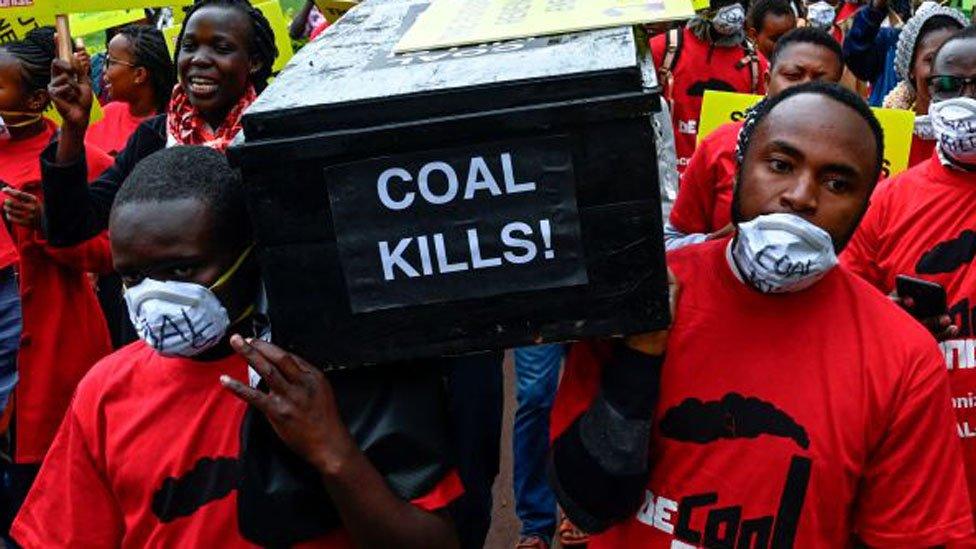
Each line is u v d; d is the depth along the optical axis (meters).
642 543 1.81
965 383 2.81
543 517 3.93
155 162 1.76
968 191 2.83
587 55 1.51
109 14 5.91
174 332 1.70
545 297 1.52
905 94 4.06
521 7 1.86
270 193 1.51
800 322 1.75
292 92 1.54
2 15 3.07
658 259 1.50
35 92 3.60
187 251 1.69
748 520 1.73
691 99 5.38
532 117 1.45
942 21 3.70
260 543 1.71
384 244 1.52
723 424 1.74
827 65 3.91
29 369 3.44
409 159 1.48
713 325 1.77
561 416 1.82
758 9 6.35
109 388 1.85
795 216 1.66
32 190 3.60
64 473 1.90
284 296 1.55
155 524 1.80
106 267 3.34
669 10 1.68
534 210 1.49
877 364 1.73
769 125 1.72
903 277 2.39
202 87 3.54
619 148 1.46
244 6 3.61
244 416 1.76
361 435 1.62
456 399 1.87
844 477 1.72
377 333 1.55
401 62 1.63
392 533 1.59
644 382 1.67
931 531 1.73
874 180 1.73
